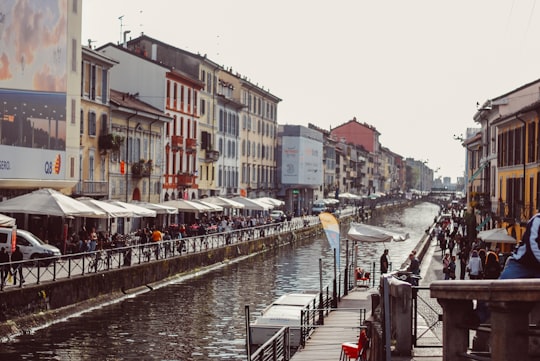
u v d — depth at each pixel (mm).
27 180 42469
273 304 27641
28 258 34344
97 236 43750
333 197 140250
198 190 76625
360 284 38844
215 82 82125
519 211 42656
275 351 17844
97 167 52906
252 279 46062
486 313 5852
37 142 43438
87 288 32812
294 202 114062
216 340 27656
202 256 49438
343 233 90062
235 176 90938
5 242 34125
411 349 9500
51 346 25656
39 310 28922
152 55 75438
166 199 67062
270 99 107188
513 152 45969
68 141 46781
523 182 42938
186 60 75562
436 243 65562
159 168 64875
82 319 30719
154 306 34750
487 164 63906
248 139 96375
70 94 46875
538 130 39562
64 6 45844
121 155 56969
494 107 58656
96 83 52531
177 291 39938
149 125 62406
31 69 42750
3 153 40406
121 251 37906
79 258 35344
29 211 33812
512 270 5695
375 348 10219
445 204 183125
